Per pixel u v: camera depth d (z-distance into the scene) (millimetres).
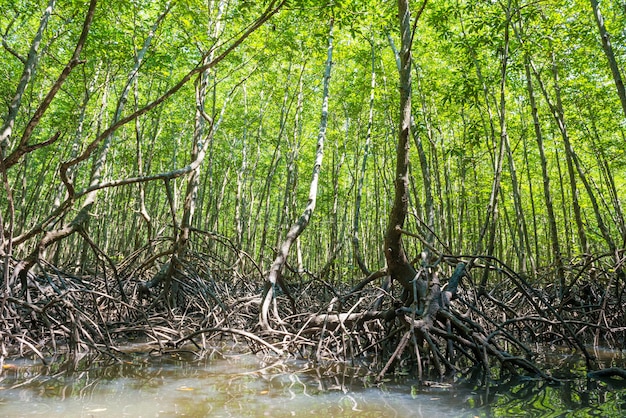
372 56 12562
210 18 9633
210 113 17906
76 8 8594
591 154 15414
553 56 9742
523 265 11352
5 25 12203
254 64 15906
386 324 5672
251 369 4715
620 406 3242
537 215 21844
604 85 12891
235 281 10891
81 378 4039
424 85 12945
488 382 4121
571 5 10484
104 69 13039
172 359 5227
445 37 9297
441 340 5723
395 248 5453
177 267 8023
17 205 17391
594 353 6066
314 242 27922
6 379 3928
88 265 12383
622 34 10820
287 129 20578
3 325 4969
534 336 6520
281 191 24578
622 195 19984
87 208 6816
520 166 18031
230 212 26797
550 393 3713
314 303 9375
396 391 3768
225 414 2982
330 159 23109
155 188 19875
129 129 18984
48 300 6102
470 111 15172
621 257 7621
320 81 18172
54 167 19453
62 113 13562
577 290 8141
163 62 10328
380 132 15633
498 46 8289
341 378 4312
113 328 6500
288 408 3162
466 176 17078
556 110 9406
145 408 3092
